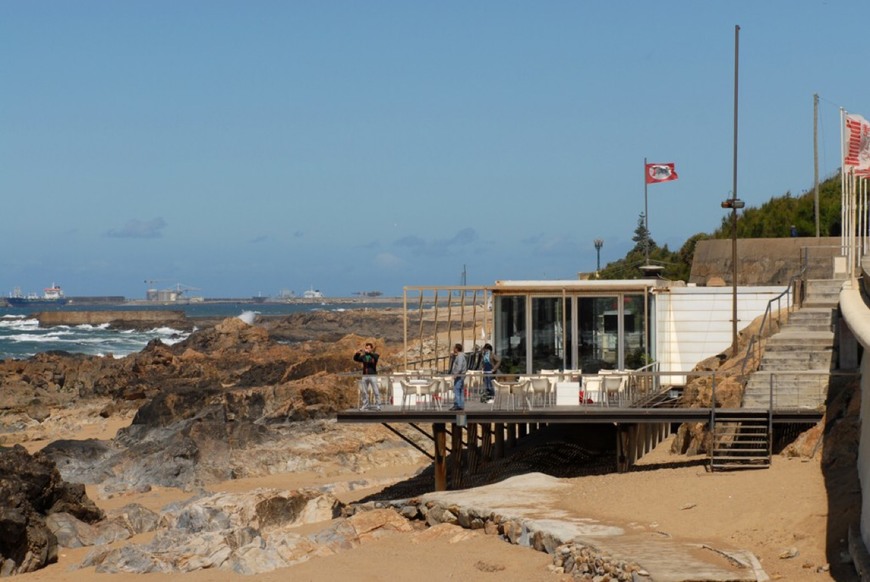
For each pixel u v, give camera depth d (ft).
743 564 67.92
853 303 91.30
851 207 121.19
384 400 110.83
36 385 249.96
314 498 103.19
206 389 178.60
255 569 84.89
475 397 117.60
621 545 73.92
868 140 118.73
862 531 69.00
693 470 95.50
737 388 106.32
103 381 242.58
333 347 282.15
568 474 110.01
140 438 166.40
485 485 103.96
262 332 385.70
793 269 155.12
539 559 78.69
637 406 108.37
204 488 136.36
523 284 123.75
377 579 78.64
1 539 90.38
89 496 133.69
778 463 92.48
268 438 157.07
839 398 98.63
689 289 132.46
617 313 122.72
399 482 130.11
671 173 179.42
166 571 86.63
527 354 123.54
